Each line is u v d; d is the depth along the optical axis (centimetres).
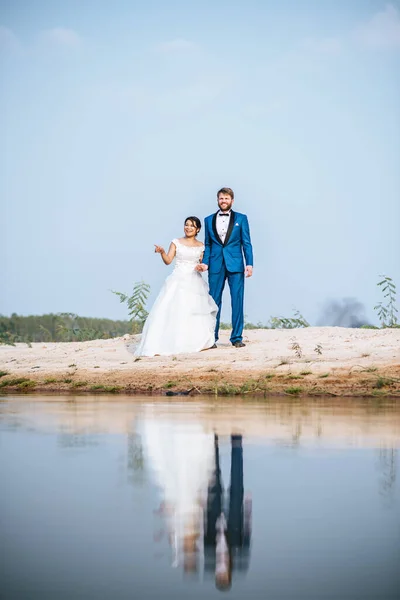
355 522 296
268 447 480
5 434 542
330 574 238
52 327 2022
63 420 636
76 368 1127
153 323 1214
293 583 231
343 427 582
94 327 1862
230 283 1244
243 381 999
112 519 299
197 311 1213
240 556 255
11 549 262
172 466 412
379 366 1013
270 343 1238
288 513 309
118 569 243
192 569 242
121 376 1065
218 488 355
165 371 1066
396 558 254
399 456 445
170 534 279
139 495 341
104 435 537
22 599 217
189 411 714
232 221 1237
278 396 902
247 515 306
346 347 1152
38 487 357
